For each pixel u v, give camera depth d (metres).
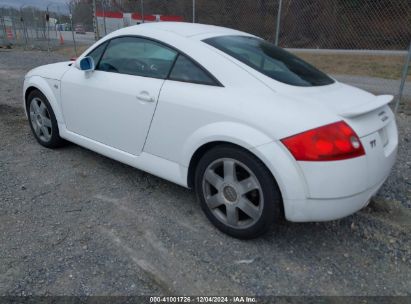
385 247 2.75
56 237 2.75
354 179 2.35
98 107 3.54
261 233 2.63
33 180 3.67
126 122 3.31
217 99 2.67
